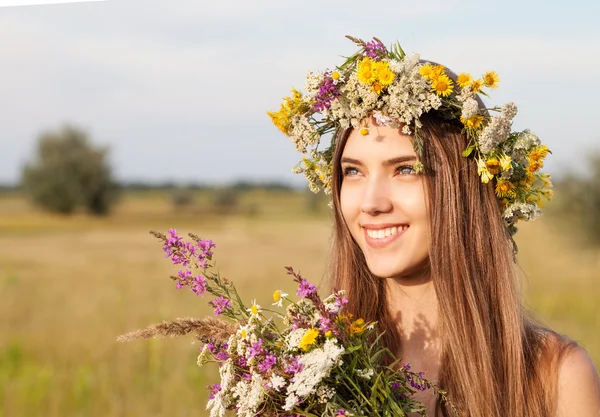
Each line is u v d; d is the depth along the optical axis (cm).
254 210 7994
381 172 209
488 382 202
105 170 7406
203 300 1188
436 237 206
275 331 190
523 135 210
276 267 1839
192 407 594
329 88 211
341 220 230
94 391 651
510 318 208
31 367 748
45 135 7431
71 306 1223
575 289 1247
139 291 1393
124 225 6109
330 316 183
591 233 2136
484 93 207
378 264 212
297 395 174
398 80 206
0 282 1599
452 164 208
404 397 189
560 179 2206
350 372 183
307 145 223
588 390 201
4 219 6750
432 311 221
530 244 2280
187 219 7062
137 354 783
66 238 4081
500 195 212
